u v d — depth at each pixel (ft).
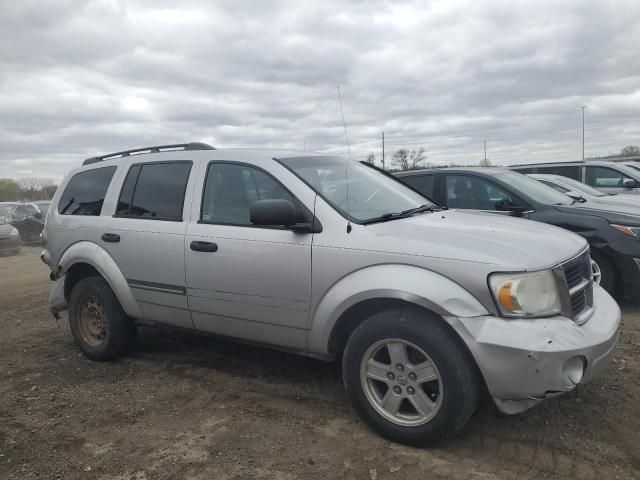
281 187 12.63
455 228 11.53
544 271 10.03
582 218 19.70
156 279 14.51
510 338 9.45
